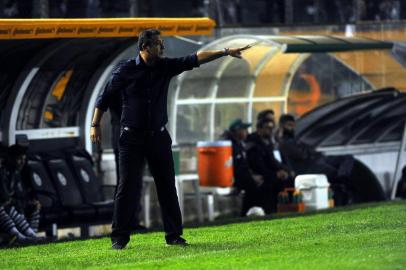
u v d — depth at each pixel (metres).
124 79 32.12
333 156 55.31
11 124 46.12
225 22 55.31
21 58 45.56
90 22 42.19
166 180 32.81
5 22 40.44
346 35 60.09
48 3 50.16
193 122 53.94
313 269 26.41
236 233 37.16
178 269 27.66
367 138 60.56
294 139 53.94
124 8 52.41
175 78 50.69
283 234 35.97
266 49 52.59
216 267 27.62
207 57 32.09
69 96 48.78
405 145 62.09
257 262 28.22
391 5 62.31
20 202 42.50
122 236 33.44
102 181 50.22
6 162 42.47
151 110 32.22
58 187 45.66
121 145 32.62
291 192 51.22
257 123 51.97
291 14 58.03
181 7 54.19
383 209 44.88
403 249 29.66
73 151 47.31
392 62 59.78
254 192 50.97
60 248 35.94
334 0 59.75
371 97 56.69
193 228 40.84
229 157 51.12
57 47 44.97
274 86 56.53
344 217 41.72
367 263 27.02
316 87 58.06
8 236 41.25
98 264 30.39
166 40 51.47
